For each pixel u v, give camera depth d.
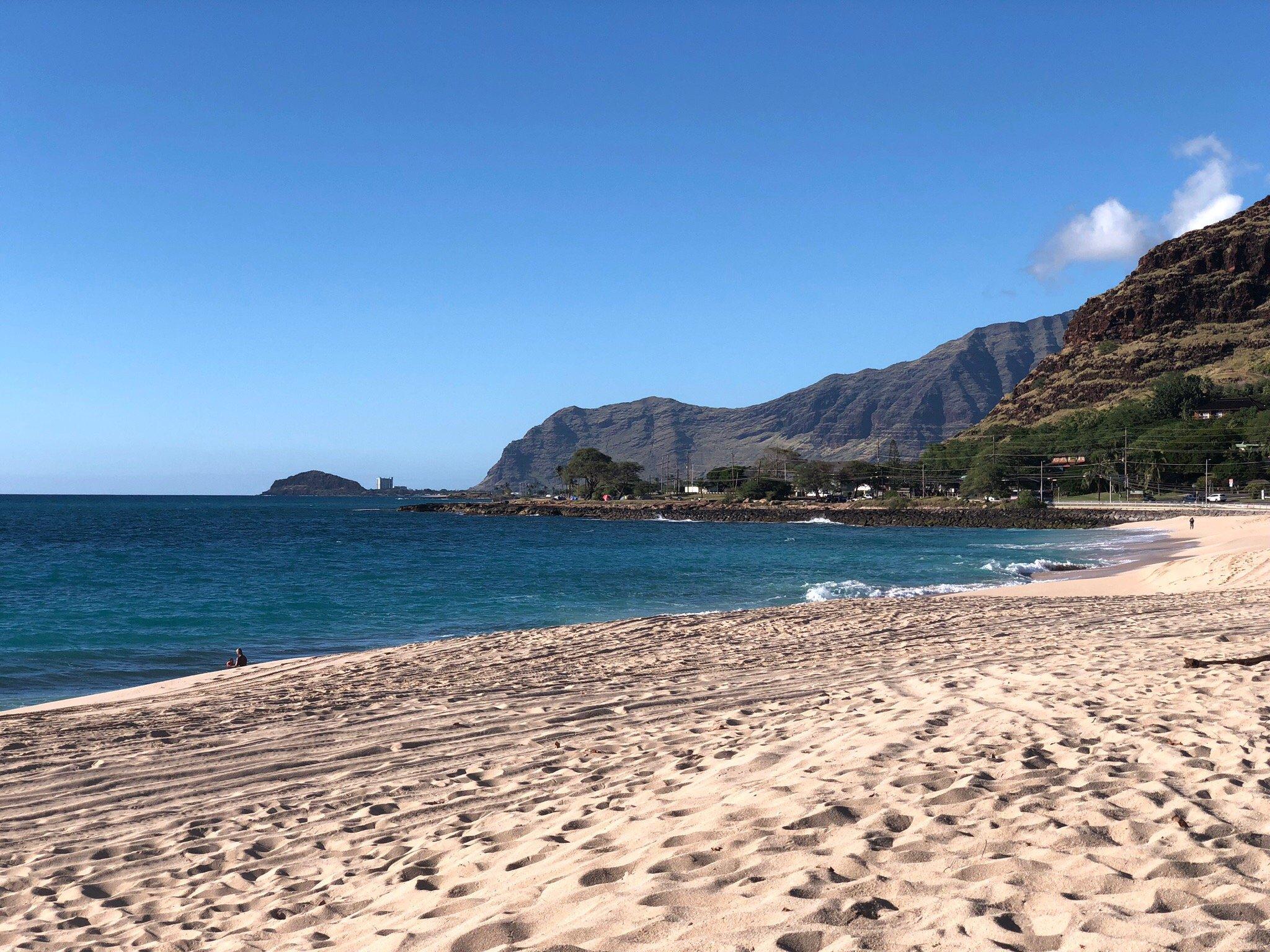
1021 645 13.09
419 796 6.23
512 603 27.92
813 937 2.86
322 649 19.59
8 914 4.51
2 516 124.50
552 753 7.29
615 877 3.82
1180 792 4.39
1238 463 140.25
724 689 10.23
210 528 95.44
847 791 4.83
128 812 6.42
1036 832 3.88
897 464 194.50
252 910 4.23
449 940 3.26
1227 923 2.76
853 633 15.79
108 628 22.70
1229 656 9.76
